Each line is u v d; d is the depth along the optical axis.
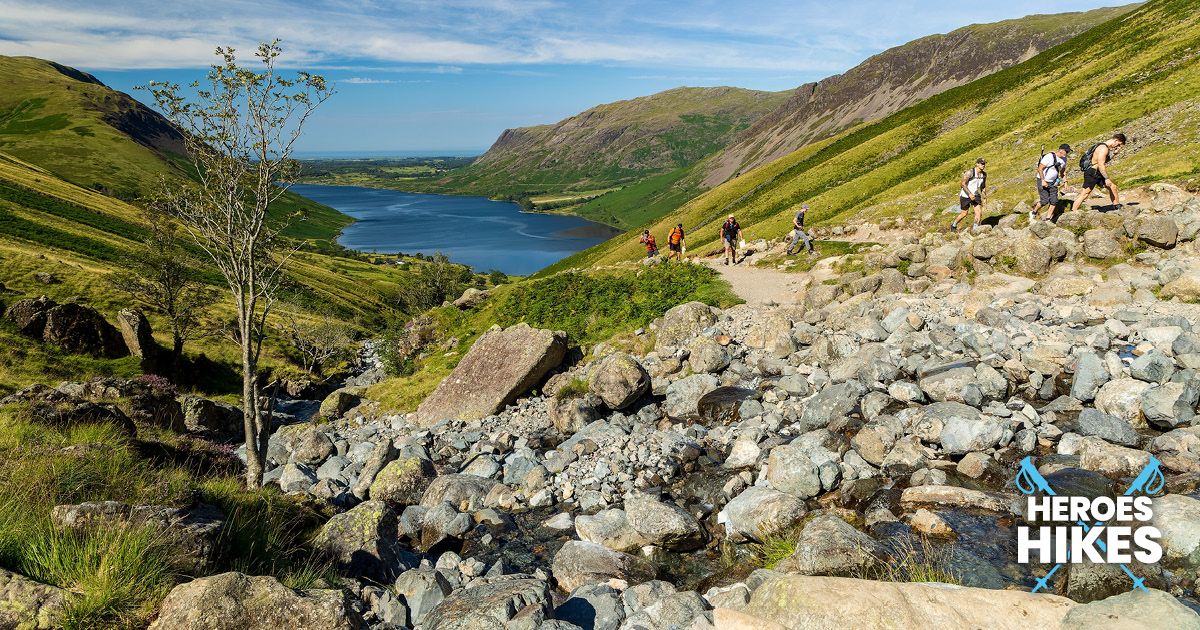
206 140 14.09
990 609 5.52
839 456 13.16
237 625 6.22
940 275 24.09
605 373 20.25
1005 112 84.56
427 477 16.67
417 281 155.75
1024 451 12.12
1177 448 10.83
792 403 17.17
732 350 22.36
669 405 19.64
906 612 5.54
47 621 5.93
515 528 13.67
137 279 57.47
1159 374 12.80
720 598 7.68
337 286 162.50
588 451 17.28
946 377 15.01
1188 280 17.09
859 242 36.56
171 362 54.44
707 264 39.09
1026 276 21.84
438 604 8.98
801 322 22.80
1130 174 34.12
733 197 141.62
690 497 13.77
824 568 8.39
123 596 6.39
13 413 12.59
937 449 12.95
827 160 120.75
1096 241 21.22
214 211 14.80
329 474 19.33
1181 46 66.00
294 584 8.11
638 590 9.35
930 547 9.25
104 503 7.71
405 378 31.69
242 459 17.47
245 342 15.34
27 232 114.69
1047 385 14.52
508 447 19.58
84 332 49.62
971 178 28.80
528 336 25.39
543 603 8.57
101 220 154.88
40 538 6.74
